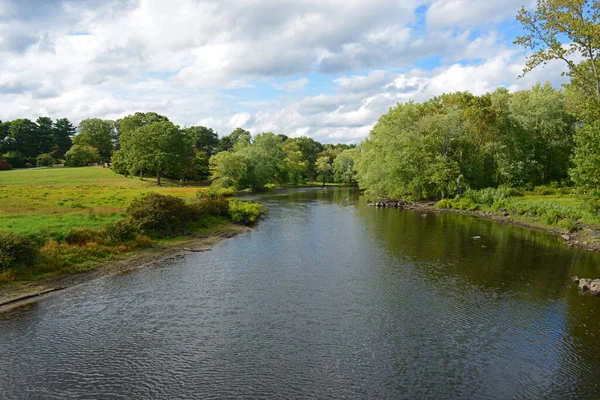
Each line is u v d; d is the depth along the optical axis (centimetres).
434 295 2023
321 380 1261
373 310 1827
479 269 2494
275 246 3177
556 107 6328
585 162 3114
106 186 7038
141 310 1800
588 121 3253
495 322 1700
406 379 1272
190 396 1173
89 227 2864
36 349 1433
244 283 2200
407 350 1459
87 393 1180
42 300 1886
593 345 1503
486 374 1304
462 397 1180
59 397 1158
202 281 2231
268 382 1248
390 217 4944
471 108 6078
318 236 3619
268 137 12575
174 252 2912
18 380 1239
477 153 6456
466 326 1661
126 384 1228
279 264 2608
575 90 3728
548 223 3969
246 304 1889
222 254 2889
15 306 1800
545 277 2323
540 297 1995
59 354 1402
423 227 4122
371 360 1386
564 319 1731
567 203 4753
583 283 2109
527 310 1828
